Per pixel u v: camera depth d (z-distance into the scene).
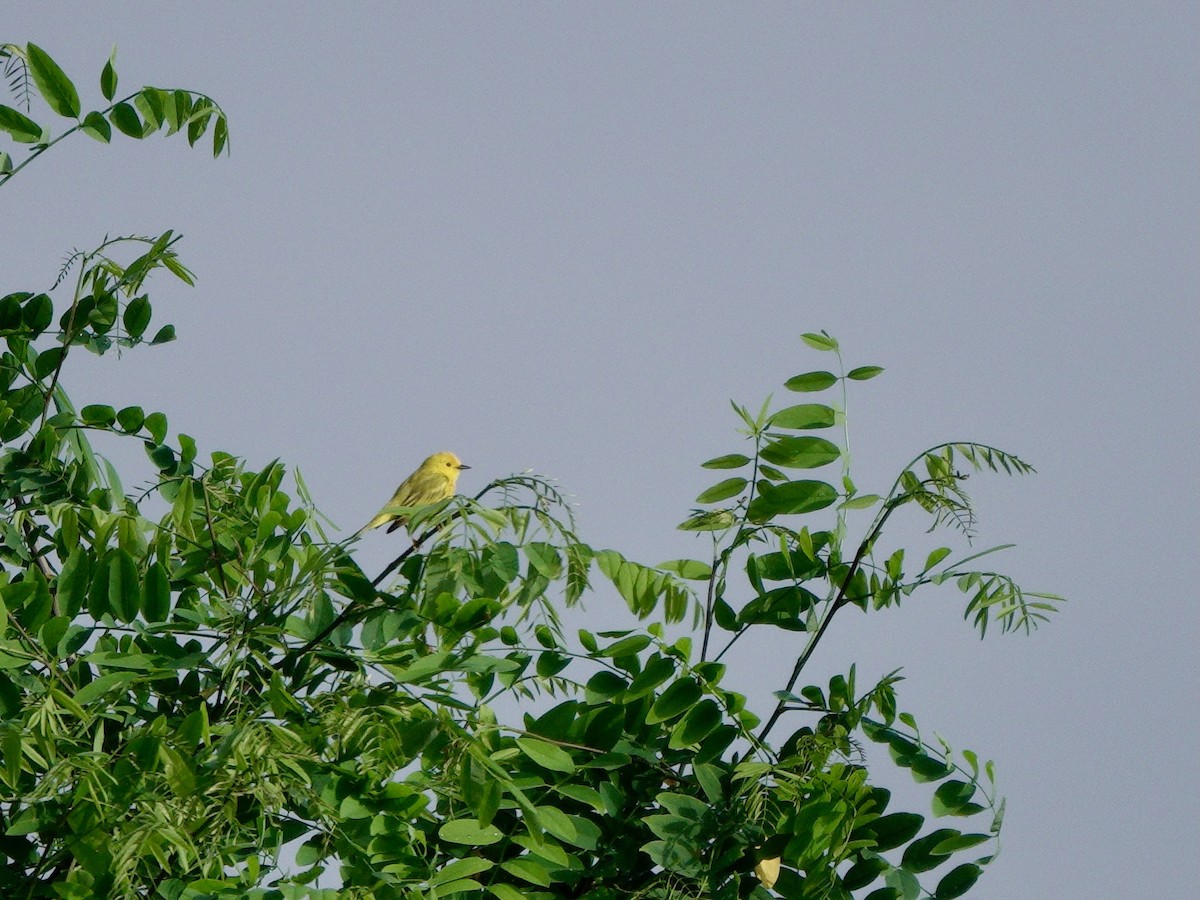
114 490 11.70
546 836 9.66
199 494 11.16
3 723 8.13
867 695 10.30
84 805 8.34
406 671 9.17
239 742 8.13
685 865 9.57
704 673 9.91
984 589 10.52
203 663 9.45
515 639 9.83
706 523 11.15
